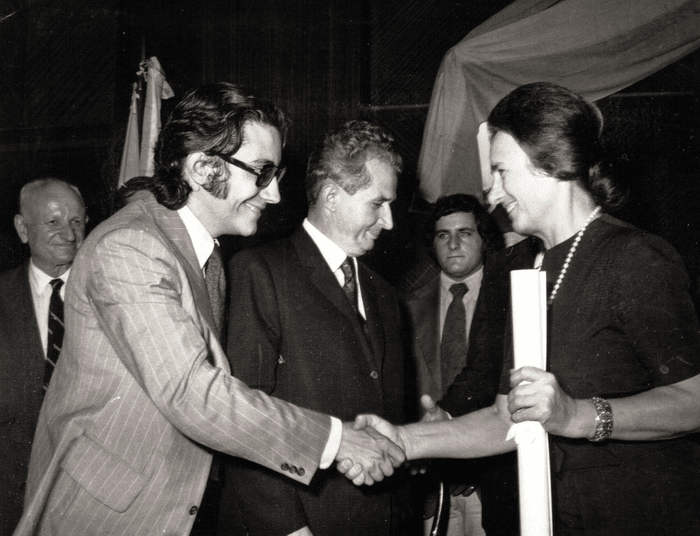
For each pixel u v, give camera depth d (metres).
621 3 4.32
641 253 1.73
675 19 4.27
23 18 5.38
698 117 5.03
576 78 4.41
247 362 2.02
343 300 2.17
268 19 5.32
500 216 4.07
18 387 2.96
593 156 1.82
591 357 1.75
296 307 2.13
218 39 5.34
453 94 4.54
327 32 5.31
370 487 2.15
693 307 1.72
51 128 5.38
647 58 4.32
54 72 5.41
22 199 3.20
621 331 1.74
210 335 1.87
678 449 1.72
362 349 2.17
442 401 2.34
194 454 1.81
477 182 4.48
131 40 5.41
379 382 2.18
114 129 5.38
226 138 1.93
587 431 1.63
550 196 1.82
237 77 5.32
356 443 1.91
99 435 1.73
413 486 2.97
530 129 1.78
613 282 1.74
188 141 1.93
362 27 5.34
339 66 5.30
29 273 3.14
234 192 1.97
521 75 4.44
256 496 1.98
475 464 2.91
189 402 1.70
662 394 1.66
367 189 2.20
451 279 3.66
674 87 5.06
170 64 5.37
